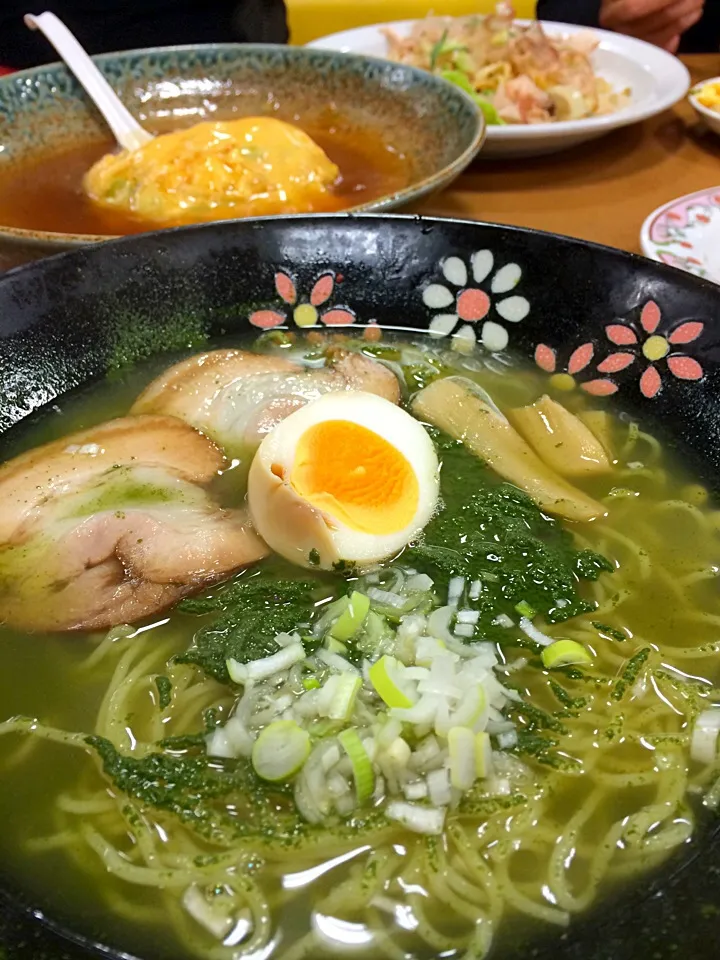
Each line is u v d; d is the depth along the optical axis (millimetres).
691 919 115
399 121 344
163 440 203
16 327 209
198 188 292
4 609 167
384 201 251
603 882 130
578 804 140
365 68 354
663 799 140
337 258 238
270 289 239
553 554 181
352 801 138
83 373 223
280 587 173
